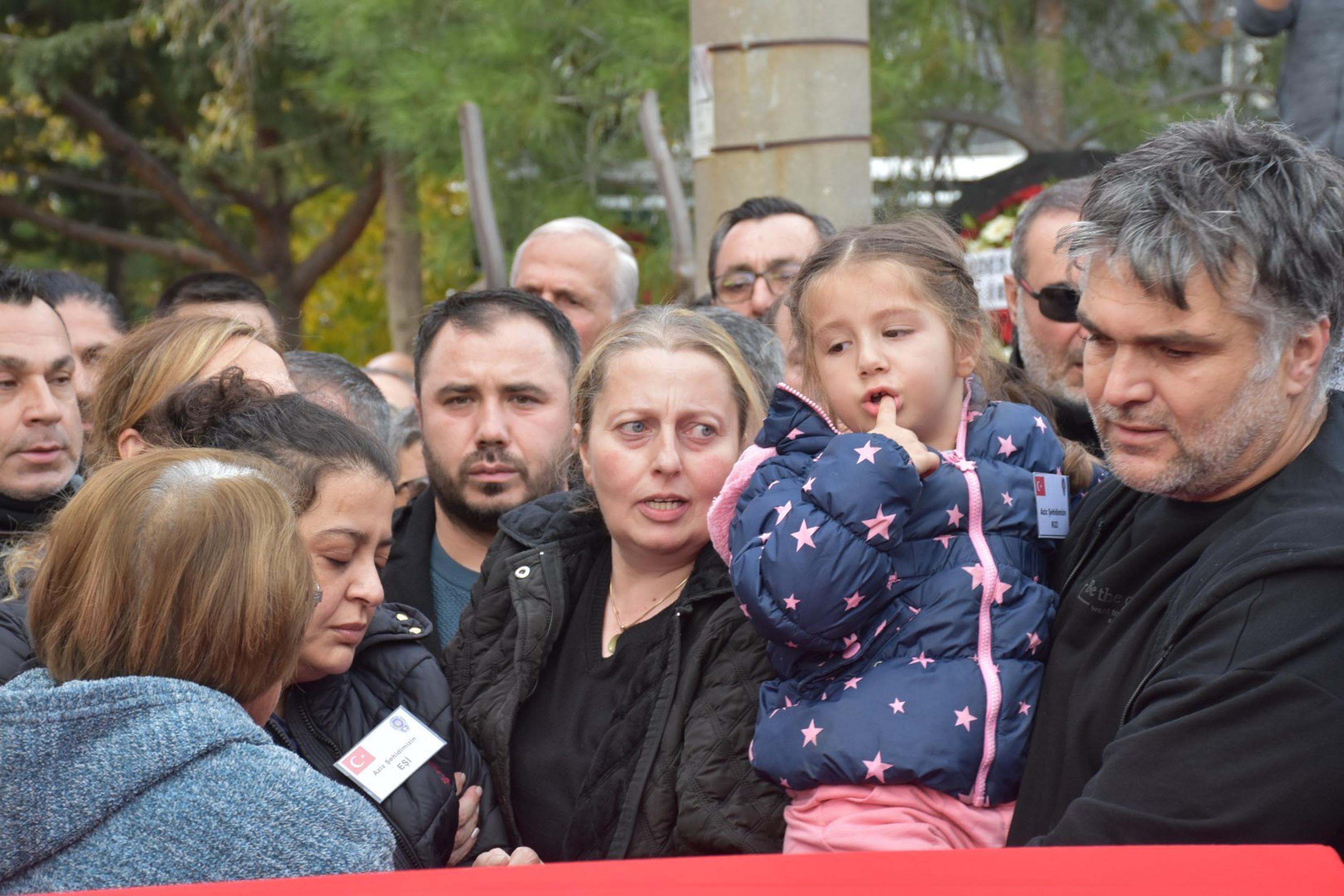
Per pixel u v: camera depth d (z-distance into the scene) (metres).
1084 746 2.23
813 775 2.54
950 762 2.46
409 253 17.08
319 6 12.04
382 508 2.88
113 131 18.38
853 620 2.52
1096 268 2.16
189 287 5.71
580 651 3.15
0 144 18.98
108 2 18.25
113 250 20.39
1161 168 2.13
